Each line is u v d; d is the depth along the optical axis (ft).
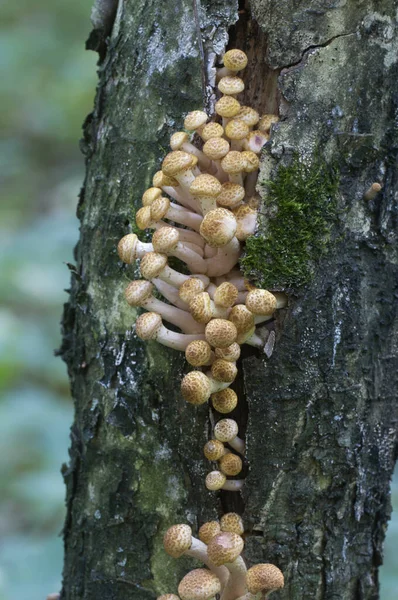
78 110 13.28
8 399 7.41
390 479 4.04
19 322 8.52
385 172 3.79
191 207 3.83
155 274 3.67
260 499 3.80
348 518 3.90
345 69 3.73
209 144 3.70
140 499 3.89
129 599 3.93
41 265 9.28
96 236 3.99
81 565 4.05
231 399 3.71
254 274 3.72
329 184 3.74
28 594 5.23
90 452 4.00
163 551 3.88
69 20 14.75
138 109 3.87
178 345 3.73
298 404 3.77
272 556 3.82
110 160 3.94
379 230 3.81
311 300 3.75
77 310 4.08
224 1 3.76
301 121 3.72
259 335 3.75
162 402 3.83
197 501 3.83
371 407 3.89
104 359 3.94
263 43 3.77
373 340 3.85
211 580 3.61
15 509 6.79
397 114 3.78
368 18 3.72
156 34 3.84
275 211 3.72
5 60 13.85
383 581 4.94
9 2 14.94
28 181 12.87
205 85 3.79
